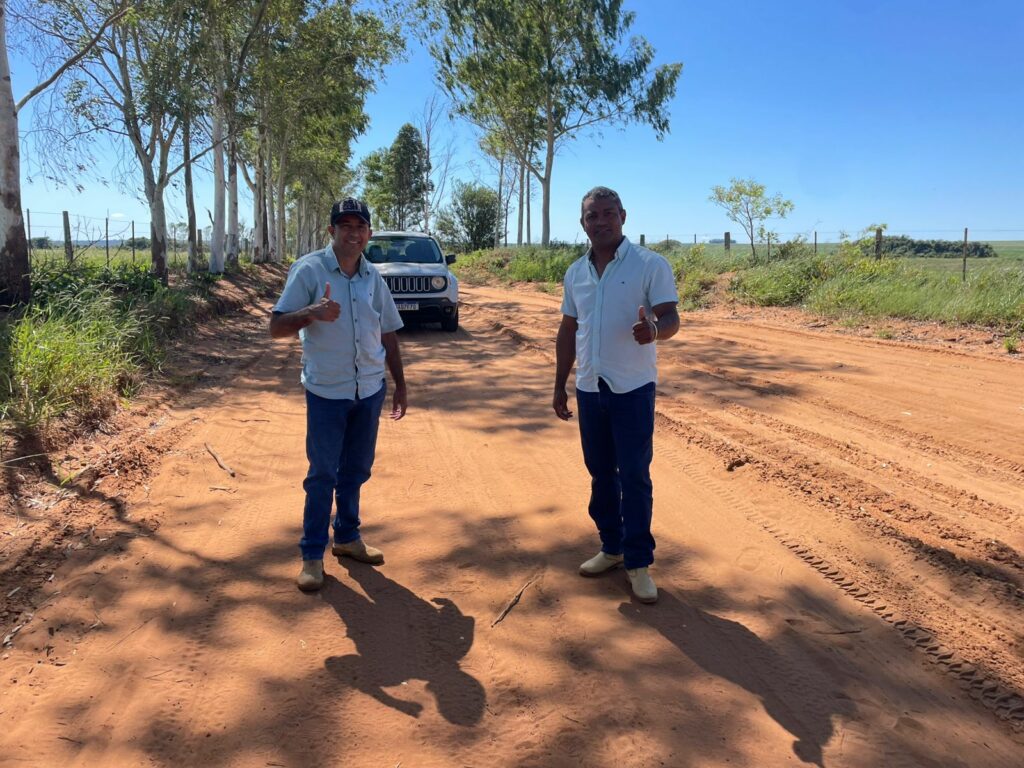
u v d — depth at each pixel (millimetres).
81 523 4188
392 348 3926
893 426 6297
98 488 4715
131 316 8461
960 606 3377
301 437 6078
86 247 16000
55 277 10281
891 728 2592
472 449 5797
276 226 35469
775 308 15117
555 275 25875
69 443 5359
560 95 33500
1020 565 3738
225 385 8008
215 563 3801
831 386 7848
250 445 5801
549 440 6047
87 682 2812
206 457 5457
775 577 3686
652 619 3316
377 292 3758
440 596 3533
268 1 18391
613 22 31766
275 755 2443
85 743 2490
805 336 11547
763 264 18219
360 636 3170
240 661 2971
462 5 32531
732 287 17156
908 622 3242
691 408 7004
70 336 6777
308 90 21641
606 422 3516
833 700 2742
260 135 25328
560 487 4965
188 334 11031
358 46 21078
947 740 2533
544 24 32375
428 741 2518
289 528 4266
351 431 3723
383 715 2652
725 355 9898
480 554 3973
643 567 3484
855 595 3492
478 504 4668
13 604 3330
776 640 3139
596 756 2453
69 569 3672
